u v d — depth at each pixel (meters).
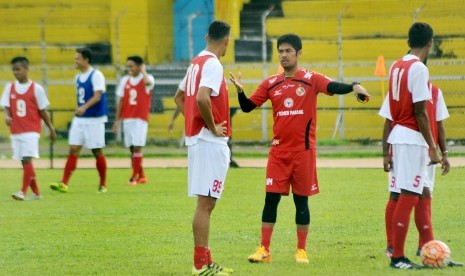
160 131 69.06
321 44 72.44
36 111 40.34
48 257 25.73
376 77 69.38
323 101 68.38
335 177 47.81
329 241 27.81
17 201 39.81
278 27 73.50
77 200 40.00
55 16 75.88
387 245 25.05
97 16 75.50
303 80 24.25
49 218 34.16
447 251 22.89
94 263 24.64
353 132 67.00
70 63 75.06
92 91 42.88
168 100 70.31
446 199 37.72
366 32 72.12
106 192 43.25
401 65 22.56
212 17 73.81
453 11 70.19
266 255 24.27
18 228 31.64
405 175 22.50
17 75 39.91
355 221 32.03
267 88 24.62
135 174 47.00
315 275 22.16
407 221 22.70
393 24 71.81
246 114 67.88
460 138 63.94
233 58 72.31
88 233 30.31
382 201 37.81
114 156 64.50
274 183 24.31
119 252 26.44
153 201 39.38
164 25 74.38
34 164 59.41
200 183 22.19
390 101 22.97
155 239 28.84
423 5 70.56
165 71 71.31
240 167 55.00
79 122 43.03
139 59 46.72
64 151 66.00
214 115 22.14
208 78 21.80
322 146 65.44
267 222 24.42
